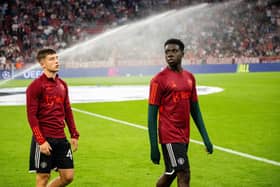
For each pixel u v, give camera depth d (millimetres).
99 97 25344
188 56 51875
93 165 9977
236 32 56969
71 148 7520
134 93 27406
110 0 57000
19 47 47781
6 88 32000
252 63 50219
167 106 6406
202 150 11469
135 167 9797
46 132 6582
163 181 6645
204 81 37438
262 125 15469
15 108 20766
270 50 54656
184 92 6410
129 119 17281
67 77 43844
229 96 25703
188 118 6484
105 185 8445
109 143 12492
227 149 11555
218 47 55125
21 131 14602
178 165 6230
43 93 6520
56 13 53406
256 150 11422
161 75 6441
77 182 8633
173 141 6324
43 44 49281
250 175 9047
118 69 45500
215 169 9555
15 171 9500
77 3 55031
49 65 6539
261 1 58531
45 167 6504
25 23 50562
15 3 51969
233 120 16703
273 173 9195
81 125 15859
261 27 57562
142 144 12328
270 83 34781
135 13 57188
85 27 53375
